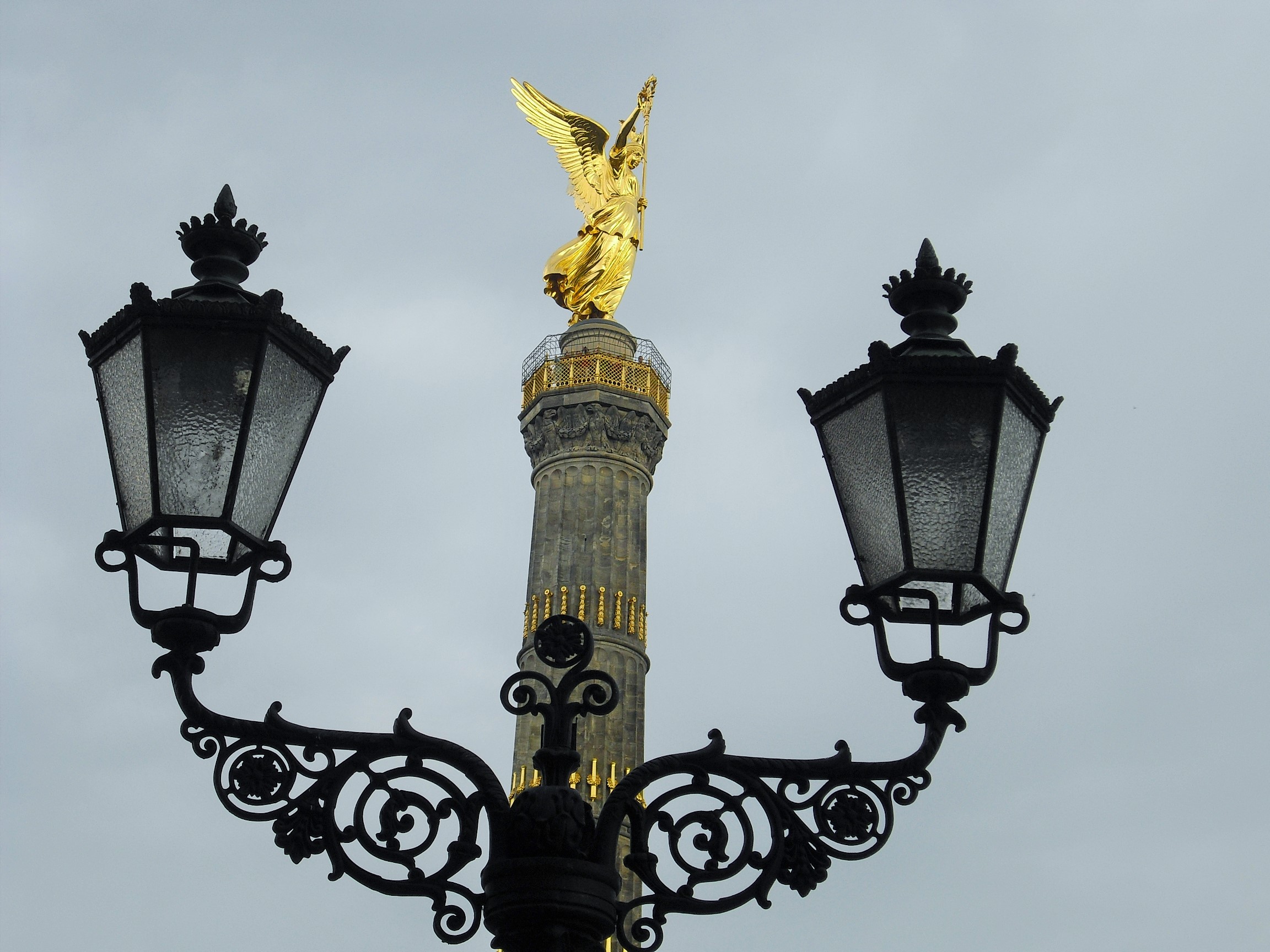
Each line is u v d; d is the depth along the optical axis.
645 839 8.41
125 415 8.54
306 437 8.80
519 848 8.30
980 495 8.45
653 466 69.38
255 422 8.48
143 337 8.38
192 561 8.36
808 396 9.07
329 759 8.36
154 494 8.18
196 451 8.30
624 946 8.24
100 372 8.77
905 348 8.95
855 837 8.45
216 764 8.23
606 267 71.75
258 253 9.23
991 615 8.62
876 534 8.59
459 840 8.34
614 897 8.32
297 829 8.21
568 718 8.73
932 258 9.30
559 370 69.25
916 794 8.52
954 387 8.63
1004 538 8.65
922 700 8.55
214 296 8.83
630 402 68.56
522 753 61.47
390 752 8.41
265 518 8.49
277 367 8.61
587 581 64.50
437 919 8.24
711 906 8.32
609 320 70.88
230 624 8.35
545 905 8.09
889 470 8.52
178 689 8.21
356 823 8.27
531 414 69.19
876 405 8.68
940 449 8.55
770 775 8.55
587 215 72.50
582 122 73.94
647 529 67.94
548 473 67.75
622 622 63.84
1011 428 8.72
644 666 63.84
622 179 73.69
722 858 8.41
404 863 8.27
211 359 8.43
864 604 8.57
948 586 9.16
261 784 8.23
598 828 8.38
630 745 61.06
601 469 67.31
